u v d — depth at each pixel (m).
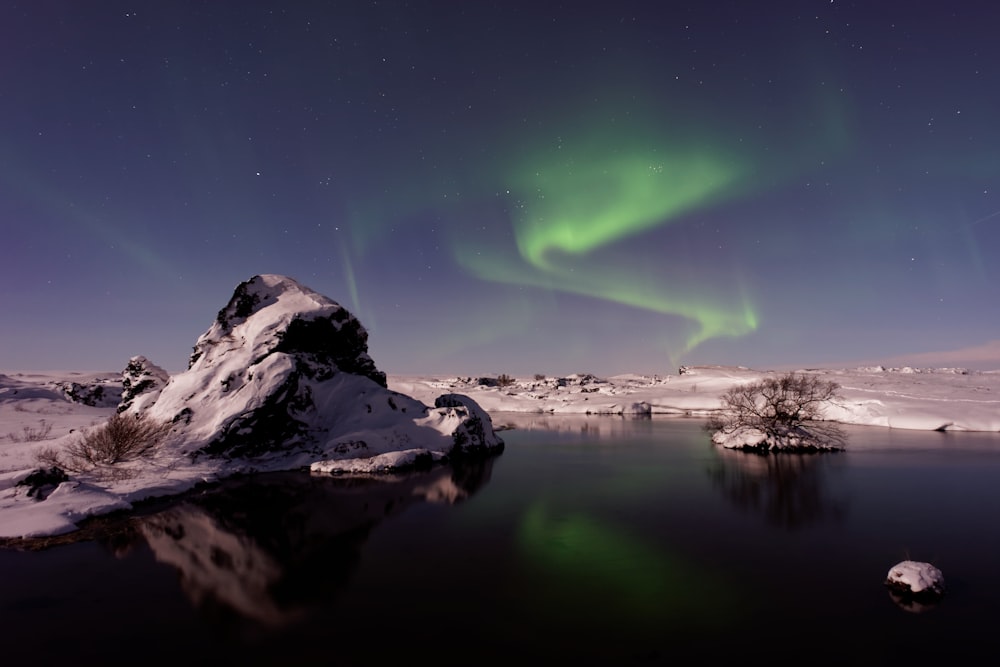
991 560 13.32
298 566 12.75
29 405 48.06
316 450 29.03
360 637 9.06
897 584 11.37
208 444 26.25
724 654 8.52
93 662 8.23
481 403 94.12
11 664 8.16
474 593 11.09
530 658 8.34
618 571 12.52
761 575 12.23
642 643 8.90
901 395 59.22
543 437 46.62
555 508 19.16
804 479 25.09
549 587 11.45
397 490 22.48
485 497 21.08
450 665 8.11
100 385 56.88
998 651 8.67
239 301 34.88
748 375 105.75
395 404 34.03
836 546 14.55
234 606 10.34
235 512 18.31
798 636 9.19
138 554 13.54
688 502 20.20
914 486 23.14
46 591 11.06
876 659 8.41
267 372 29.14
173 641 8.90
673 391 90.00
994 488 22.61
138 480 21.12
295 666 8.08
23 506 16.27
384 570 12.50
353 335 36.34
